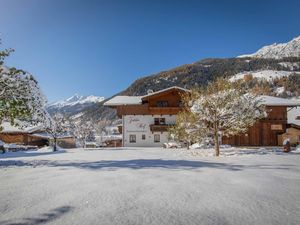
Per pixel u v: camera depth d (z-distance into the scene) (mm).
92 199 5352
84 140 63406
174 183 6824
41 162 12945
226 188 6293
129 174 8211
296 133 35281
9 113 12148
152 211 4621
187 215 4434
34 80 13273
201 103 19031
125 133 43125
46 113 14836
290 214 4512
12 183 7098
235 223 4105
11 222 4184
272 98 36938
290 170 9391
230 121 18641
